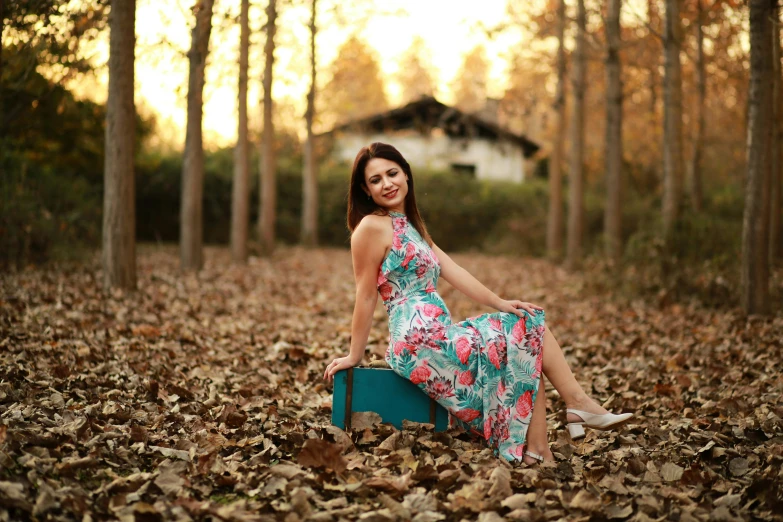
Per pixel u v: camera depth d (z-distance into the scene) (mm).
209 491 2562
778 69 10367
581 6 12078
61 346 4742
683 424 3469
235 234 13859
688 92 14383
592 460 3029
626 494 2592
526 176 31219
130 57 7605
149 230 21375
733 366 4801
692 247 8688
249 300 8203
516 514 2354
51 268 9219
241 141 13773
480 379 2982
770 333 5859
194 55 8617
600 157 21422
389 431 3078
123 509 2316
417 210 3322
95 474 2592
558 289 10758
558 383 3057
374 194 3199
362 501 2510
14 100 10570
